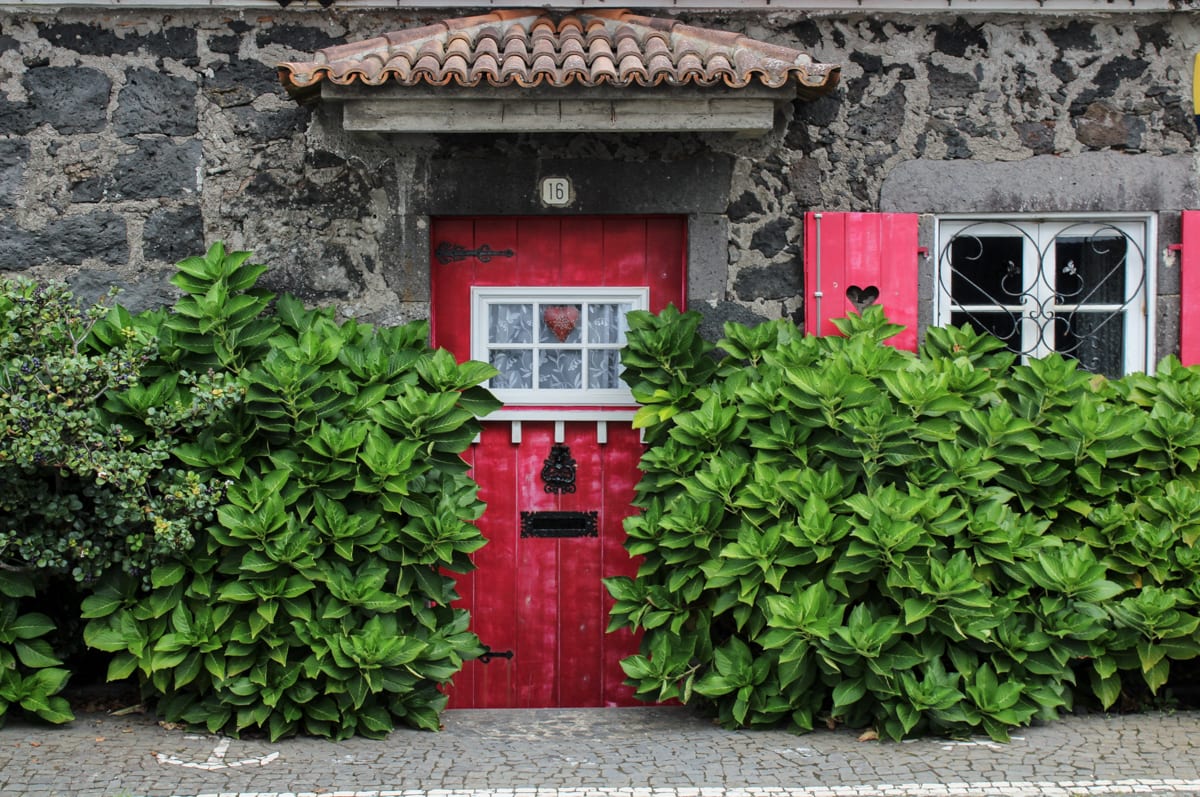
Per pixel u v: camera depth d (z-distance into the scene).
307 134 5.84
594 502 6.03
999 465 5.17
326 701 4.80
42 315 4.76
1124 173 6.01
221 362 5.00
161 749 4.61
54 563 4.69
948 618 4.71
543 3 5.88
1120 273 6.12
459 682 5.98
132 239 5.82
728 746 4.70
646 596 5.21
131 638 4.80
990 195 6.00
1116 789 4.21
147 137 5.82
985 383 5.33
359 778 4.33
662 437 5.59
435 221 6.00
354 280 5.87
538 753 4.66
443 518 4.93
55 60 5.79
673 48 5.61
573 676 6.02
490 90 5.23
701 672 5.14
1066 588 4.87
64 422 4.54
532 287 6.04
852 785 4.25
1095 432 5.18
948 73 5.98
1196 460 5.25
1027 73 6.00
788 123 5.95
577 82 5.20
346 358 5.24
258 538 4.73
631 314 5.67
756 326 5.91
